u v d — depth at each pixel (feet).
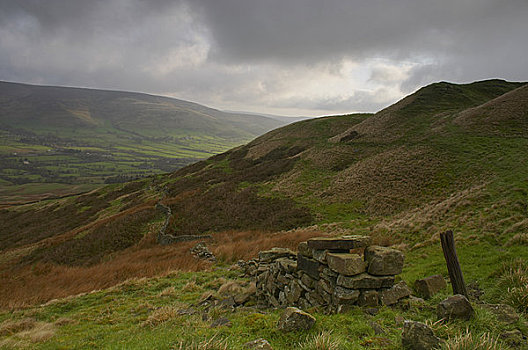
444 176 101.55
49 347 24.77
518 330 18.52
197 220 118.83
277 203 120.37
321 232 79.87
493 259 34.94
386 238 61.57
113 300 43.06
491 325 19.06
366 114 286.46
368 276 24.29
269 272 35.86
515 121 133.69
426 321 20.18
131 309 37.09
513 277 26.05
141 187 233.55
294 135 253.24
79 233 132.36
